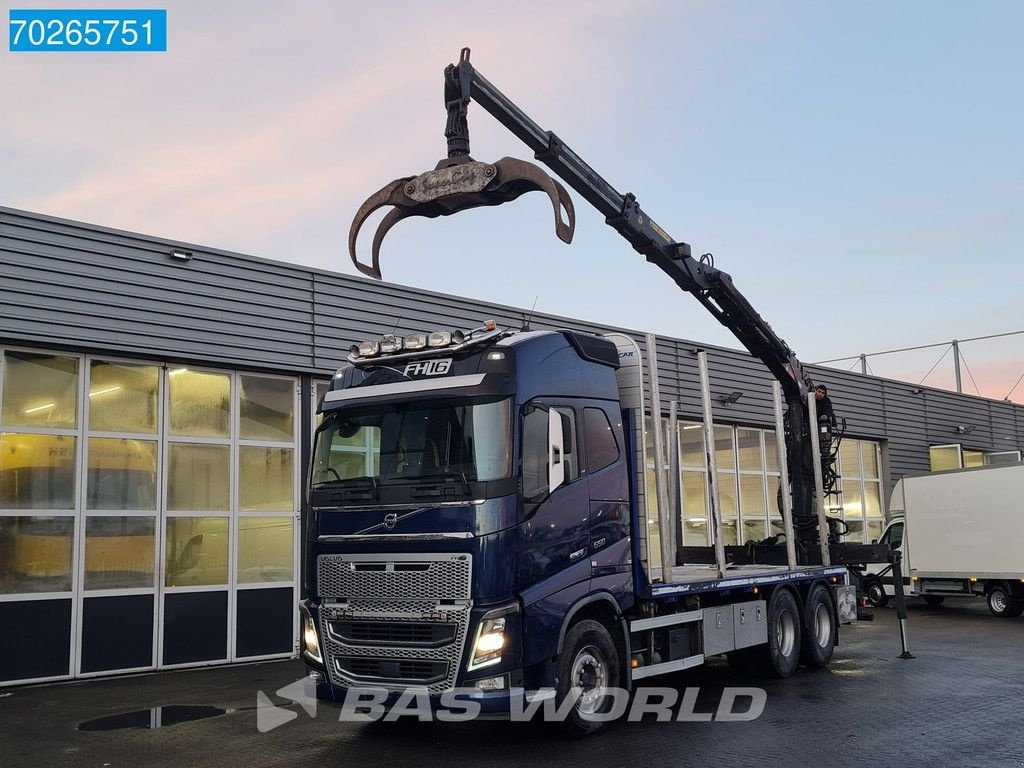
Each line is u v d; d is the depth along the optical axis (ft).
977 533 64.34
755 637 35.29
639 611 30.01
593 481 28.04
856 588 43.78
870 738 25.64
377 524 25.82
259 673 39.83
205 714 30.78
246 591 43.88
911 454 88.74
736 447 71.41
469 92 27.76
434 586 24.77
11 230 37.99
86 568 39.09
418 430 26.23
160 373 42.50
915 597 81.10
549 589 25.48
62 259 39.24
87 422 39.96
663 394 64.85
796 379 44.62
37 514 38.09
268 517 45.29
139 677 38.91
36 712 31.35
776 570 38.93
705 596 33.42
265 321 45.52
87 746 26.30
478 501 24.70
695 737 26.25
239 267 44.93
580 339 29.12
